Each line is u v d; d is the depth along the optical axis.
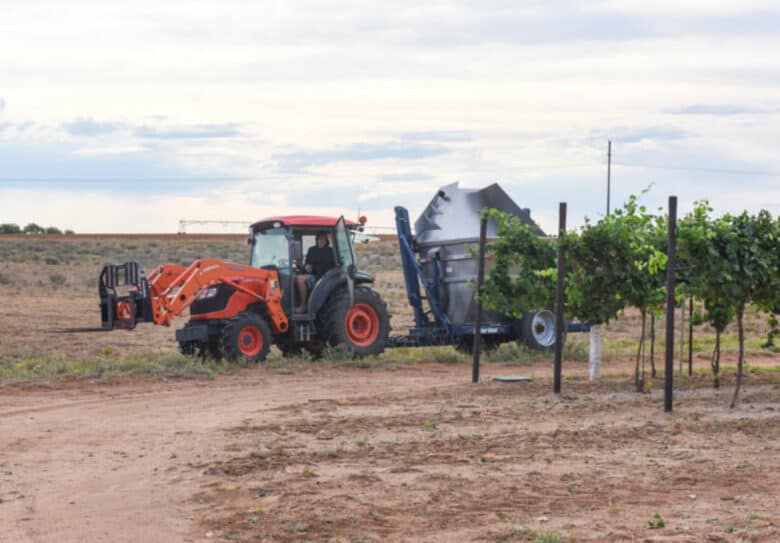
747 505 8.62
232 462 10.77
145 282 19.94
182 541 7.84
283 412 14.65
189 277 20.19
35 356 22.94
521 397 16.02
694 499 8.88
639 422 13.38
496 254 18.28
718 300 15.56
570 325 25.09
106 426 13.62
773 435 12.26
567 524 8.06
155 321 19.72
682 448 11.40
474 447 11.47
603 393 16.48
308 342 22.59
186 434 12.84
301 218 21.81
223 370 19.84
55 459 11.29
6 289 47.28
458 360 22.89
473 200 24.06
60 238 97.69
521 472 10.09
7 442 12.39
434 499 8.94
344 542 7.65
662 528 7.88
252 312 21.19
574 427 12.95
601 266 16.78
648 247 15.75
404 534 7.85
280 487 9.52
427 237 24.47
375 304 22.53
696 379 18.77
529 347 23.95
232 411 14.98
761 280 15.57
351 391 17.42
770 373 20.02
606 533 7.76
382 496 9.08
